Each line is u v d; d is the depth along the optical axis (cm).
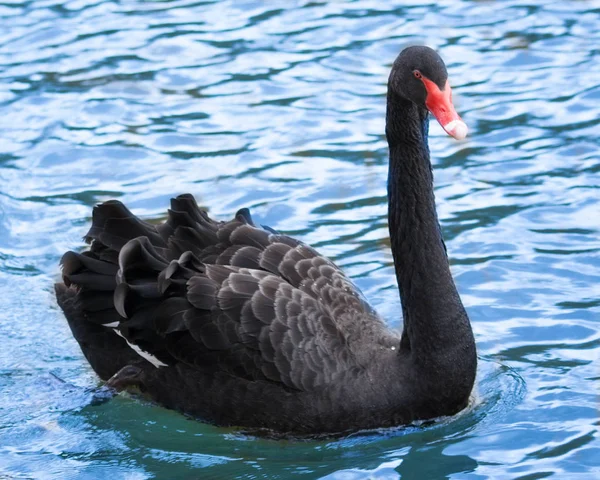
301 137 1650
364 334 1099
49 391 1176
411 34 1919
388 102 1053
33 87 1806
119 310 1073
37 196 1537
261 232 1154
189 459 1068
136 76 1830
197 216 1152
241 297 1068
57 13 2047
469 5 2014
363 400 1054
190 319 1071
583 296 1285
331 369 1056
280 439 1080
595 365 1170
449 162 1583
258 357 1057
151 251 1106
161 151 1633
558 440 1052
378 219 1455
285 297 1075
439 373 1059
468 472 1014
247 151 1620
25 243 1437
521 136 1628
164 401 1121
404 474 1019
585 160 1560
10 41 1948
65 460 1072
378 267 1357
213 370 1077
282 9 2038
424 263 1057
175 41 1931
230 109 1730
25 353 1249
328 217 1462
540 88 1744
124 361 1141
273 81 1797
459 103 1714
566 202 1470
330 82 1789
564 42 1867
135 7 2066
